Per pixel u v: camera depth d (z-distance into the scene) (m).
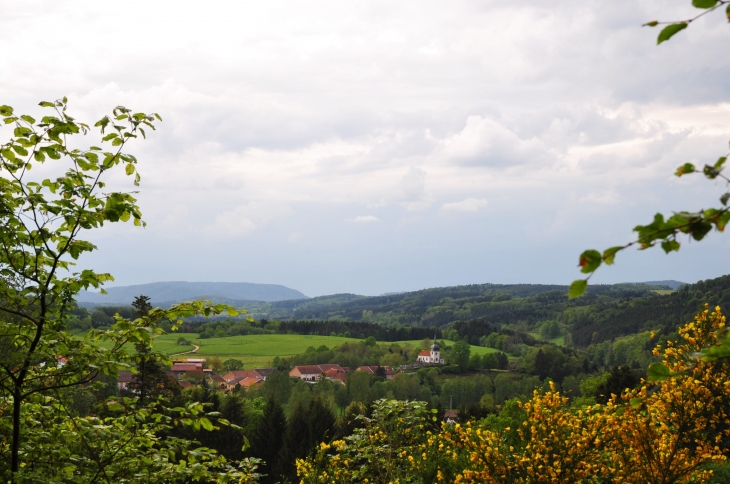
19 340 6.05
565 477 9.39
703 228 1.90
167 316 6.31
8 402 6.46
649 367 2.60
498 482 9.81
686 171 1.98
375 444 10.27
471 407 33.16
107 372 5.95
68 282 6.18
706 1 1.86
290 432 34.88
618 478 9.20
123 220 6.12
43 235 5.63
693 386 8.11
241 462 7.42
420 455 10.62
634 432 8.62
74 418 6.18
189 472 6.17
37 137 5.59
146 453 6.38
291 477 34.06
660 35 1.95
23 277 5.92
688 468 8.62
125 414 6.71
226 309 6.35
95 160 5.84
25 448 6.25
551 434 9.52
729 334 2.30
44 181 5.98
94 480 5.95
